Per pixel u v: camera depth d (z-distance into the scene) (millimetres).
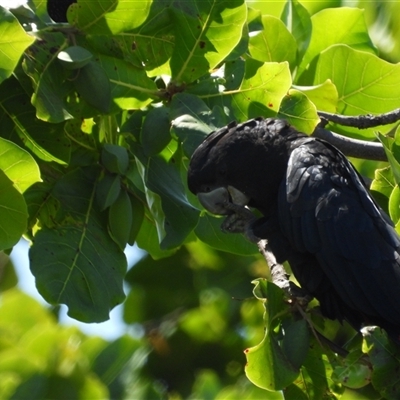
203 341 12562
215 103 8328
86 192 8039
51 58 7723
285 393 7453
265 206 9102
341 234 8203
